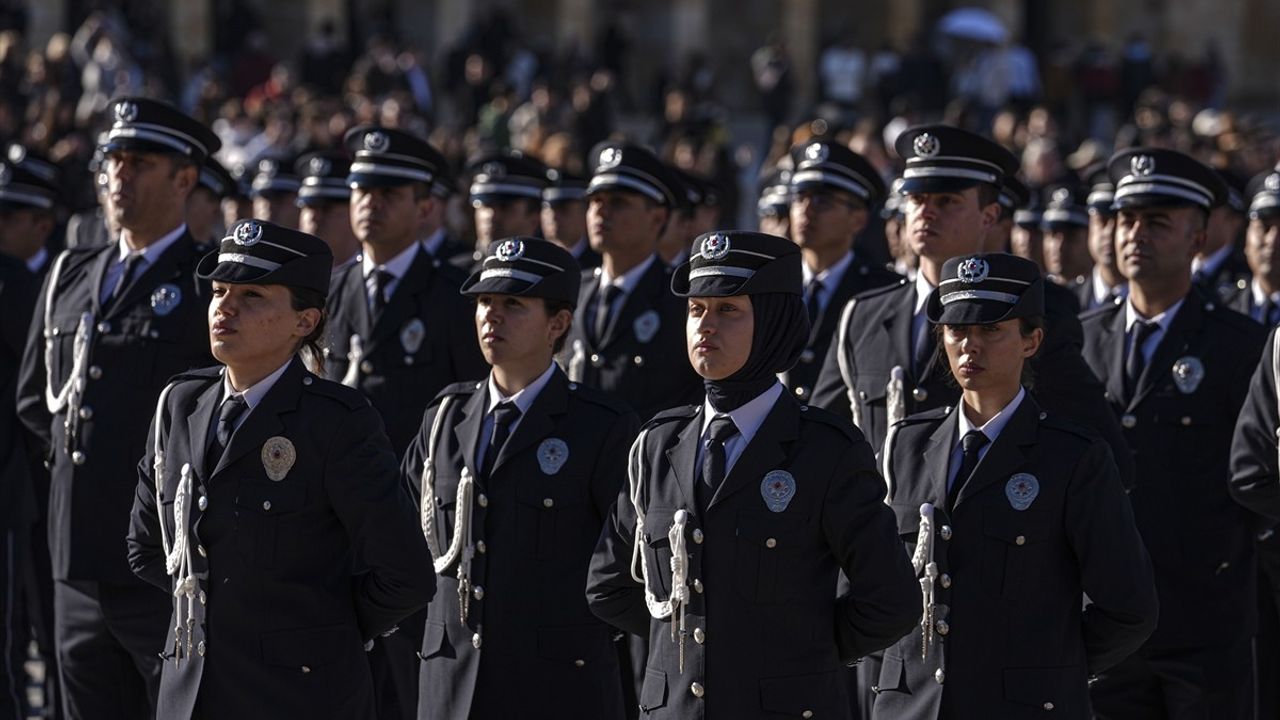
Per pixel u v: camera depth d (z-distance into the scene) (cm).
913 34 13838
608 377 3719
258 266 2345
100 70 8900
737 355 2236
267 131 7944
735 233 2242
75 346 3142
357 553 2362
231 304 2353
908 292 3122
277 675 2339
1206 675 3148
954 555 2439
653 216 3747
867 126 6669
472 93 11281
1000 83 12800
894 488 2528
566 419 2716
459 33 14238
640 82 15312
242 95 11075
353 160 3750
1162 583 3167
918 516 2478
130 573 3062
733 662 2233
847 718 2294
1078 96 13525
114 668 3172
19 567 3622
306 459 2347
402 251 3600
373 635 2428
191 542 2355
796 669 2234
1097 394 2866
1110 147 12538
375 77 10506
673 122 10212
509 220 4366
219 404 2403
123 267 3203
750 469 2241
